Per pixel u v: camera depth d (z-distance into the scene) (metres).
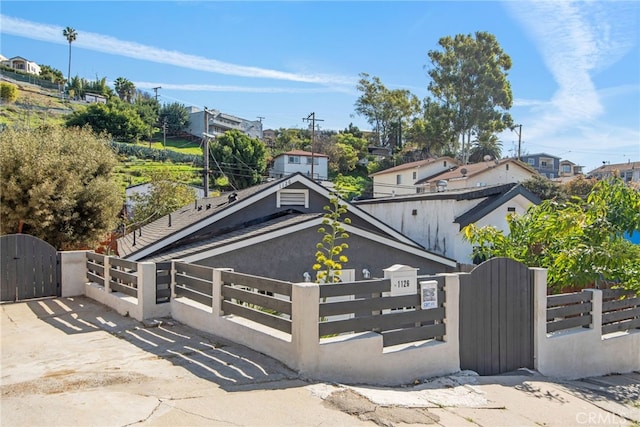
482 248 9.69
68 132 15.54
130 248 12.02
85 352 5.94
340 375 4.95
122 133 58.16
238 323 6.02
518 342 6.54
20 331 7.24
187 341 6.29
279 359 5.23
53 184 12.98
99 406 4.03
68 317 8.23
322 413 4.00
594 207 8.02
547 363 6.73
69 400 4.18
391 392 4.79
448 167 43.19
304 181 12.62
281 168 52.00
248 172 46.69
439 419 4.19
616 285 8.22
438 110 56.31
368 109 70.19
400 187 42.69
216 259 9.64
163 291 7.83
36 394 4.35
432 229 17.84
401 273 5.57
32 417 3.80
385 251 11.77
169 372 5.00
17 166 12.90
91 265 10.31
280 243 10.34
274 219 12.31
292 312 5.05
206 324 6.75
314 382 4.70
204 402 4.14
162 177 29.34
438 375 5.66
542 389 5.67
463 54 55.03
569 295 7.15
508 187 17.33
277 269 10.31
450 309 5.84
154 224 17.52
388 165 59.41
